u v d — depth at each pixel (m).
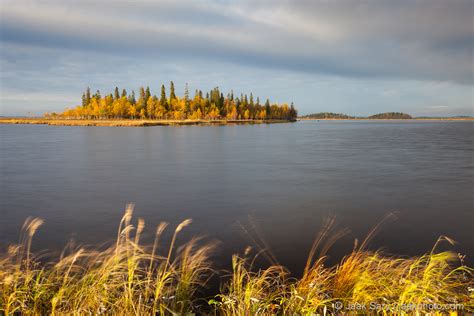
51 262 8.15
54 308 4.32
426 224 11.61
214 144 47.25
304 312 4.25
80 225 11.55
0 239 10.14
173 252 8.83
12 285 4.88
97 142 50.31
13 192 16.84
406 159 30.64
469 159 30.66
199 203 14.63
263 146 44.69
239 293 4.70
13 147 42.00
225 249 9.23
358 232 10.81
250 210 13.48
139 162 28.30
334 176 21.52
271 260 8.45
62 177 21.16
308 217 12.48
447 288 4.93
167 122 133.88
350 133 88.44
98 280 4.73
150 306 4.61
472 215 12.68
